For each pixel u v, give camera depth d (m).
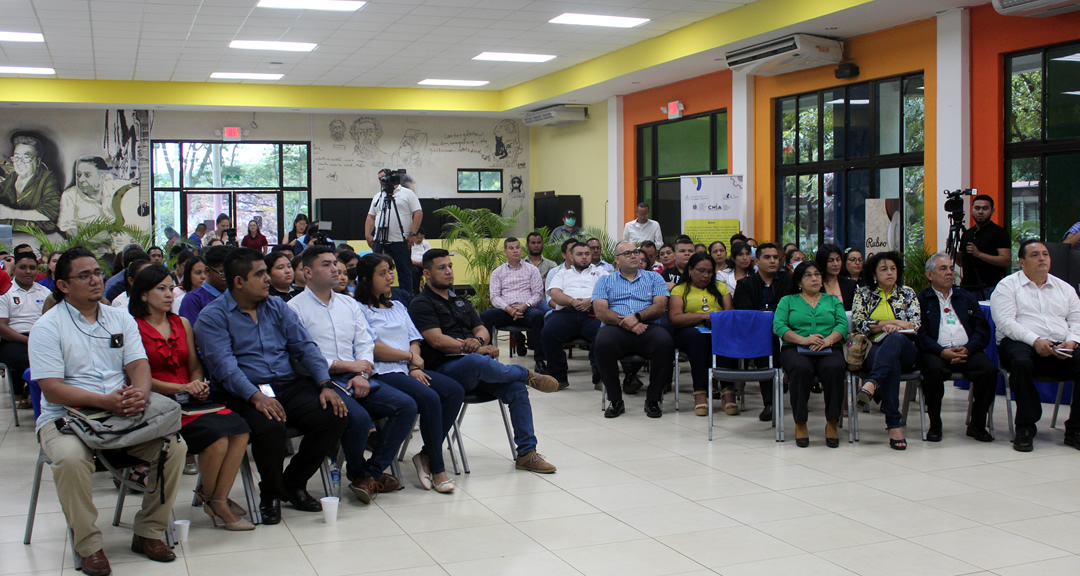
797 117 10.22
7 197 13.52
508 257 7.88
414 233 7.23
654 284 6.18
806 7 8.34
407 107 14.38
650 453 4.93
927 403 5.18
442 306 4.73
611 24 9.97
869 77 9.06
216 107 13.72
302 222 12.96
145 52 11.08
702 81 11.49
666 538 3.47
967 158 8.03
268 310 3.93
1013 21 7.58
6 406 6.54
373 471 4.07
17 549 3.38
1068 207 7.37
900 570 3.10
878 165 9.12
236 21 9.50
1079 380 4.89
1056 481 4.27
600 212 14.10
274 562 3.22
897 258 5.33
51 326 3.32
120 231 13.37
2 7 8.69
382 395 4.09
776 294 6.20
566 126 15.03
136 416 3.19
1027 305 5.12
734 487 4.21
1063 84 7.32
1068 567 3.12
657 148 12.77
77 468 3.07
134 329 3.52
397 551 3.34
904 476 4.39
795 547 3.35
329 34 10.23
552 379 4.71
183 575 3.09
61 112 13.70
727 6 9.19
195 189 14.49
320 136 14.98
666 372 5.92
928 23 8.34
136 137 14.08
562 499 4.04
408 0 8.76
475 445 5.19
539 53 11.65
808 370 5.07
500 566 3.17
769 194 10.56
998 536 3.46
